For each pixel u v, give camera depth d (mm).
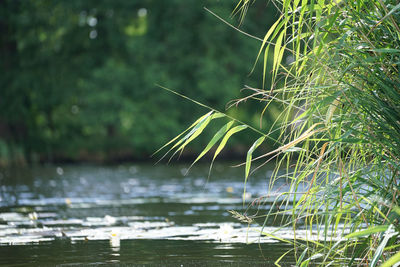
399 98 3799
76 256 5102
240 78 34938
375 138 3848
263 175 18047
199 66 34875
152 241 5871
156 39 35188
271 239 5809
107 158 32562
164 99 34188
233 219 7641
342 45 3871
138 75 34438
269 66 34188
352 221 4031
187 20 34688
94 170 22375
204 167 24438
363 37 3916
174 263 4730
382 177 3965
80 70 34250
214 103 35375
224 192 12008
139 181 15922
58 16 33500
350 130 3854
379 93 3980
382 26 3930
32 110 33406
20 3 33000
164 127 34000
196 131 3918
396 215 3658
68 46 34375
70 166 26484
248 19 34469
